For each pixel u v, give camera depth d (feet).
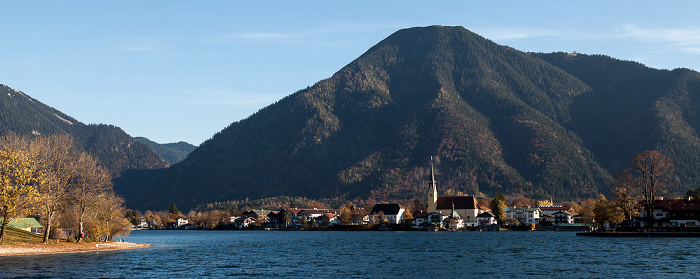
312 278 335.06
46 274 332.19
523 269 362.33
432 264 399.03
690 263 375.66
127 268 370.32
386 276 340.39
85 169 509.35
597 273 337.93
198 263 409.90
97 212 547.90
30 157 442.09
